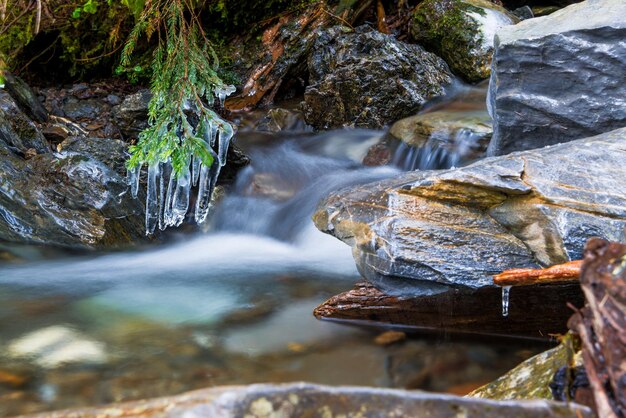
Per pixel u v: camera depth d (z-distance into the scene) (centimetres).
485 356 361
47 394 329
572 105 495
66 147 612
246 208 609
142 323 409
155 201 550
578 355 183
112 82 805
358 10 842
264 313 422
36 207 550
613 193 341
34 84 808
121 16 782
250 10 839
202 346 378
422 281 353
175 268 510
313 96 737
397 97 720
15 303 439
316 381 340
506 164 361
